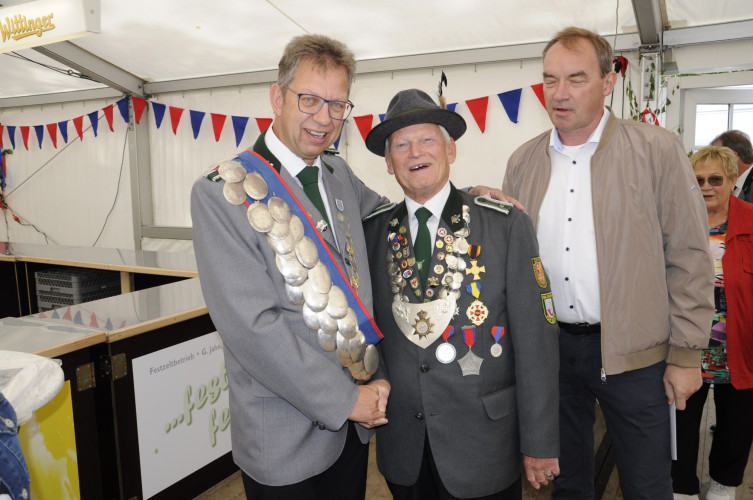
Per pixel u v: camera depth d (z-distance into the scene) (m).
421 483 1.33
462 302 1.25
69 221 5.93
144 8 3.59
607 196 1.47
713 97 3.38
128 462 1.90
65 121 5.63
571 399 1.63
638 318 1.45
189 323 2.12
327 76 1.15
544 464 1.24
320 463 1.20
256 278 1.10
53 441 1.68
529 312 1.23
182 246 5.19
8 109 6.12
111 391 1.83
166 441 2.04
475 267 1.26
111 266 3.02
